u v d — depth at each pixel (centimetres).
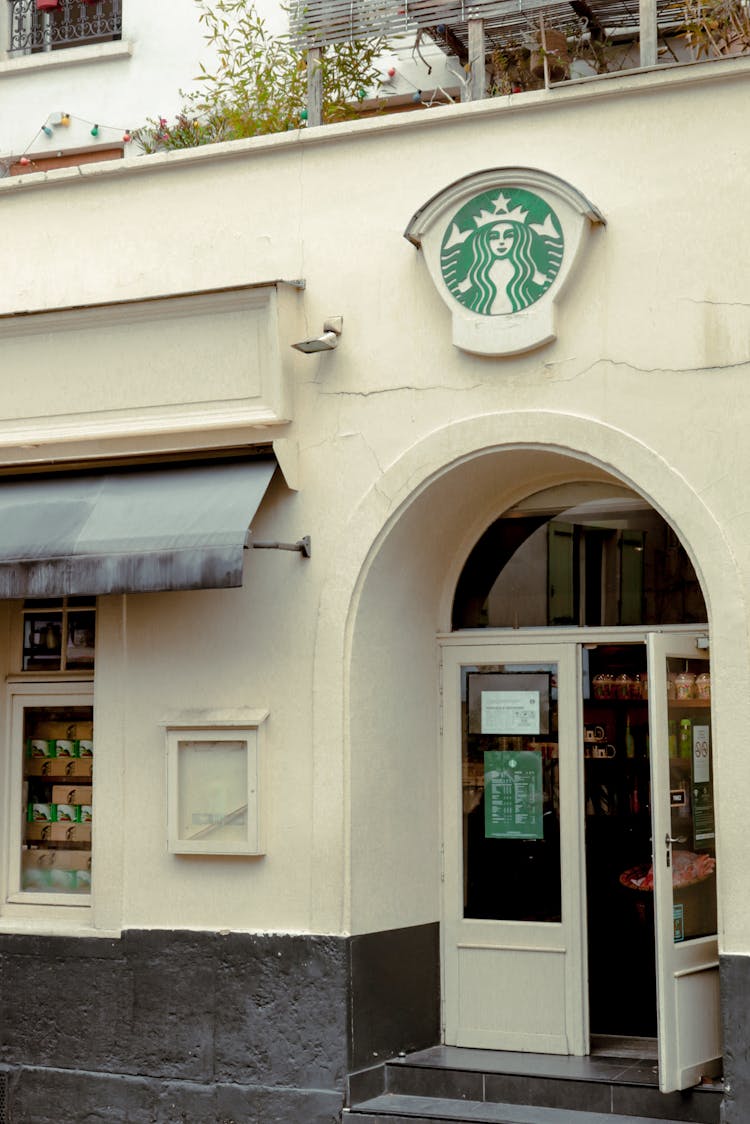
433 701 876
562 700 851
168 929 837
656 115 767
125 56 1180
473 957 855
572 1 866
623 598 845
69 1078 850
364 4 877
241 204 866
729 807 715
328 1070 788
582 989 827
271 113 986
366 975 803
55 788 920
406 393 812
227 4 1124
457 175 811
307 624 824
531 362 784
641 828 844
